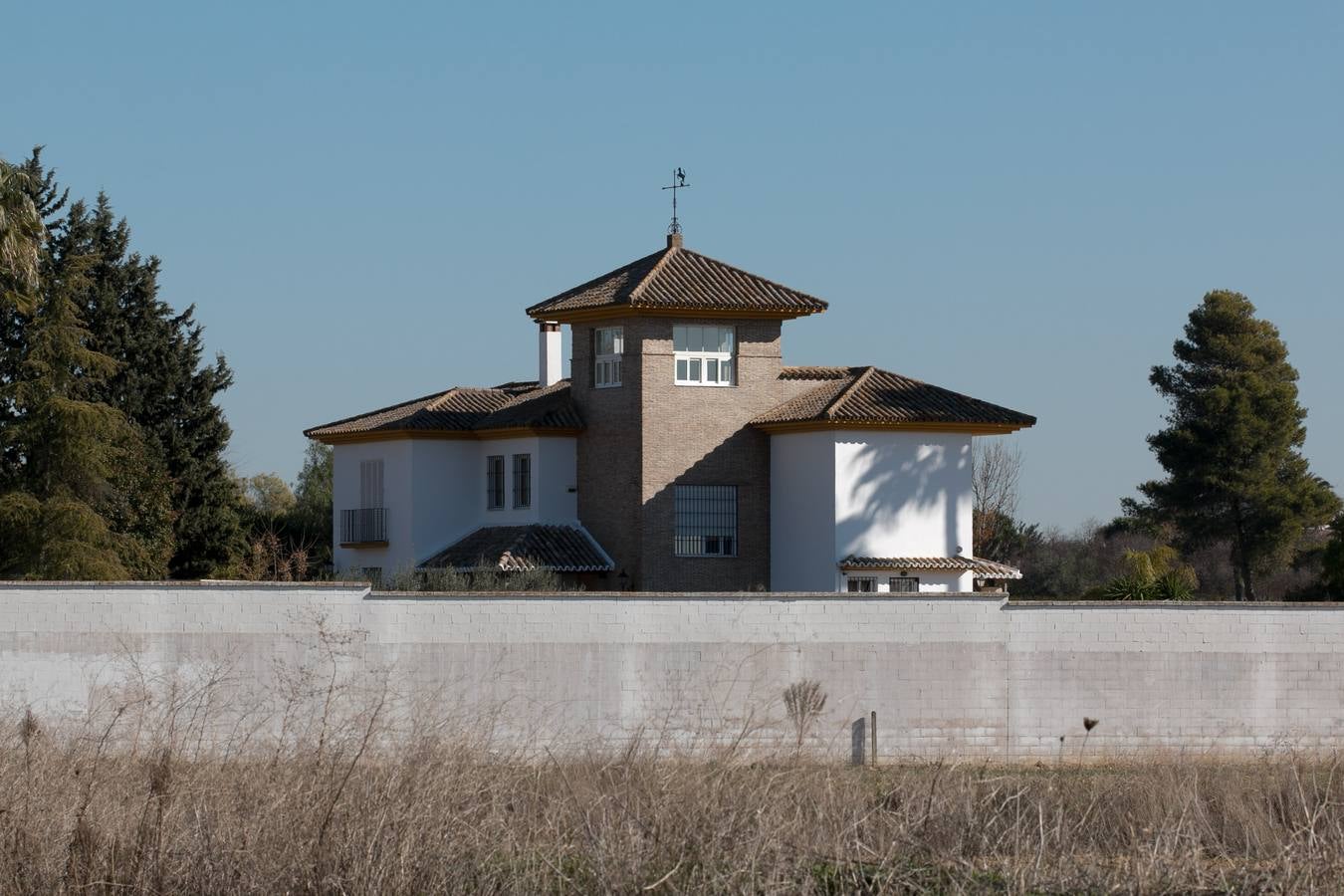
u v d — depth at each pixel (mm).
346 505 111000
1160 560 144875
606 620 59312
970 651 60844
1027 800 38531
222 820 33219
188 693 54312
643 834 32906
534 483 102875
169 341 126438
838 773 39094
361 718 41688
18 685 57438
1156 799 39844
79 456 113250
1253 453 159625
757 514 101750
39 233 105062
